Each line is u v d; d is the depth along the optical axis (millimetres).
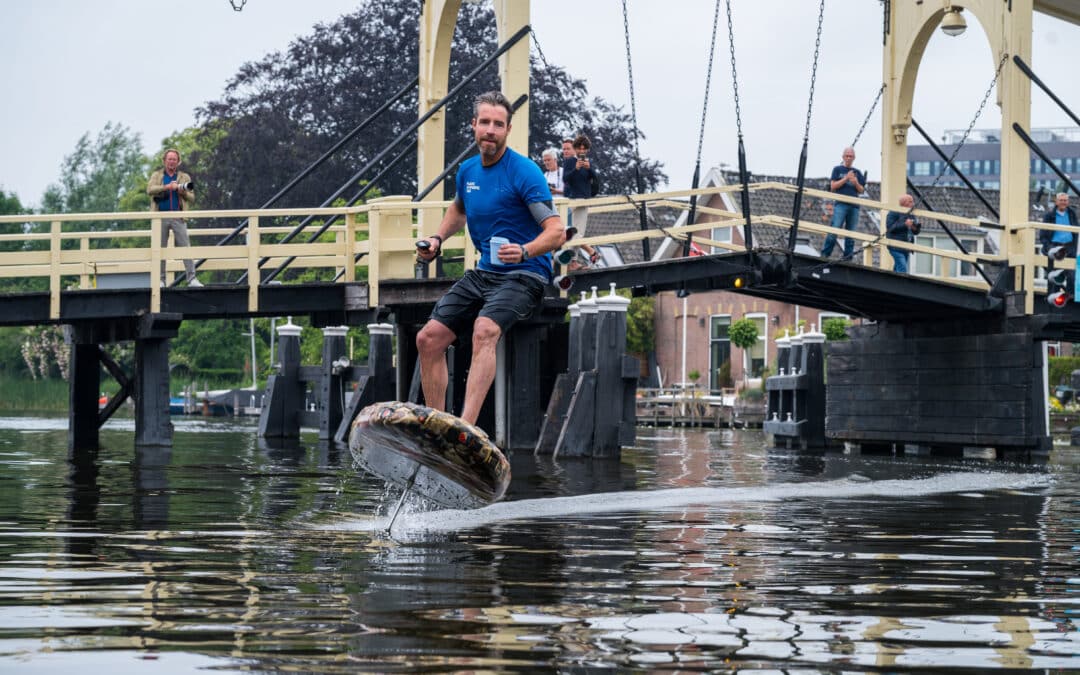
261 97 41875
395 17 41062
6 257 14016
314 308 14773
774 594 4156
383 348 17938
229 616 3576
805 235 37844
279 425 19719
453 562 4812
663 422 39500
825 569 4824
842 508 7926
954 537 6199
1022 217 17938
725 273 15961
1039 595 4227
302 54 41750
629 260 41281
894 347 19406
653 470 11922
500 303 6496
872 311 19531
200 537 5594
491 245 6621
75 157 70000
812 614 3768
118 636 3281
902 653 3207
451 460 6027
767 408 21219
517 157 6680
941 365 18609
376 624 3473
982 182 140000
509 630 3416
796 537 6023
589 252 15422
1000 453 17828
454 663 3006
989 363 17859
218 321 53406
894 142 19812
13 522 6250
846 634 3449
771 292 18750
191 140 57969
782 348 22047
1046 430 17672
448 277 14867
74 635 3293
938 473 12703
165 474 10133
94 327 15398
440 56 17625
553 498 8188
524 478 10461
